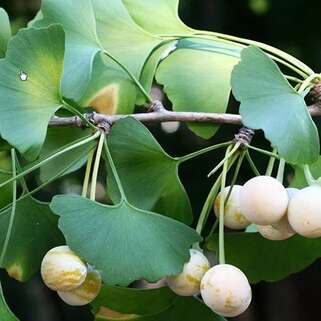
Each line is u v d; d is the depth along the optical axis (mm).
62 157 1046
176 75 1069
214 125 1036
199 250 979
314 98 1020
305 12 1949
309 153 953
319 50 1943
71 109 966
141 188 999
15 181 980
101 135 978
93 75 1052
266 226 974
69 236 936
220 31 1980
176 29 1077
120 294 1018
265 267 1040
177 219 1014
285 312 2363
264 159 1620
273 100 956
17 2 1878
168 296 1015
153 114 1021
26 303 2064
